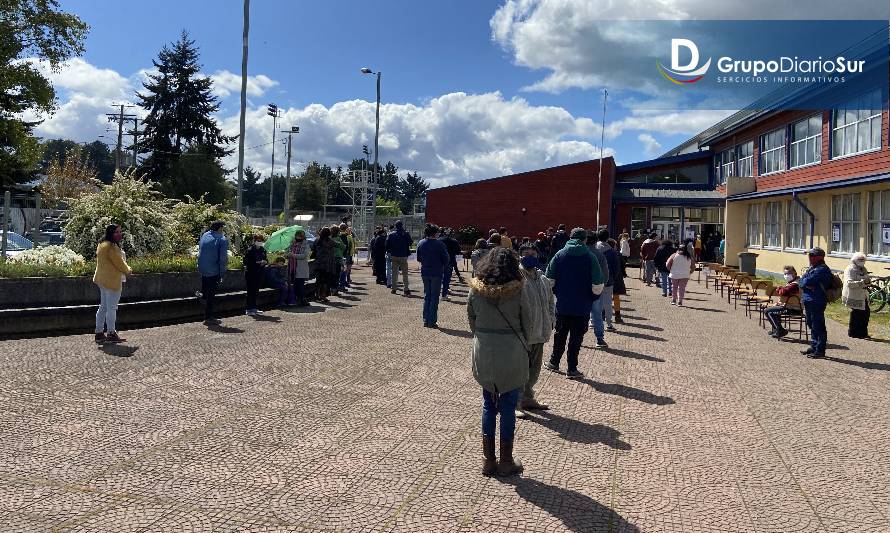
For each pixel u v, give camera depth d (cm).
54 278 1134
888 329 1308
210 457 493
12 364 754
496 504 427
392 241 1722
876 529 408
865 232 1988
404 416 617
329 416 609
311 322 1194
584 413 651
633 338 1132
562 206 3925
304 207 10475
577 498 441
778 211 2745
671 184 4072
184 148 6312
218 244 1122
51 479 441
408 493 440
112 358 810
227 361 823
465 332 1126
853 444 575
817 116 2406
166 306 1247
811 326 1009
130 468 466
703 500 445
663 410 670
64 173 5375
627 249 2547
